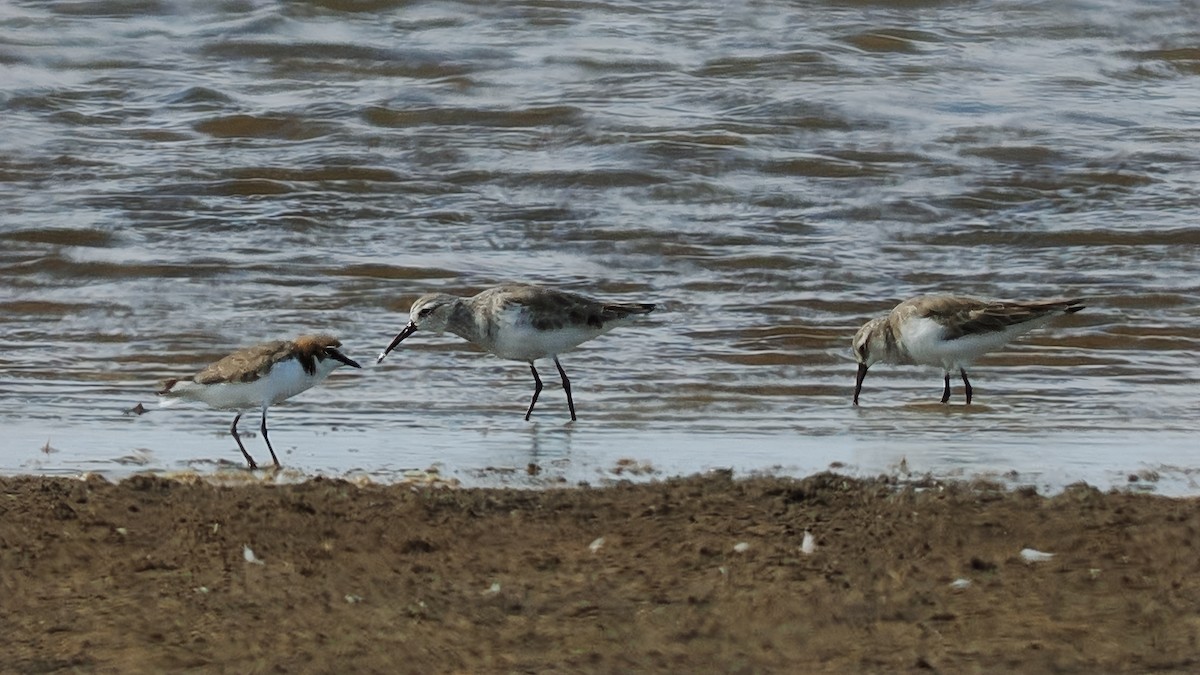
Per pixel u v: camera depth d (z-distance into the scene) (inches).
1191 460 513.0
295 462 504.4
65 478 455.5
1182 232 850.1
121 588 365.7
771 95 1054.4
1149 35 1202.6
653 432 555.5
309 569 378.3
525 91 1071.6
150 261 781.3
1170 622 343.0
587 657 326.0
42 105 1025.5
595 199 901.2
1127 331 708.7
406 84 1087.6
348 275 775.7
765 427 564.4
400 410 584.7
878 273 792.9
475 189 911.0
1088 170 943.7
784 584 367.9
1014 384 633.0
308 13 1214.3
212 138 985.5
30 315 710.5
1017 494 441.1
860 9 1244.5
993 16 1234.6
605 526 412.2
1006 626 341.4
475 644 332.8
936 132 1002.7
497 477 485.4
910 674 316.8
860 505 429.4
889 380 641.0
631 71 1104.8
